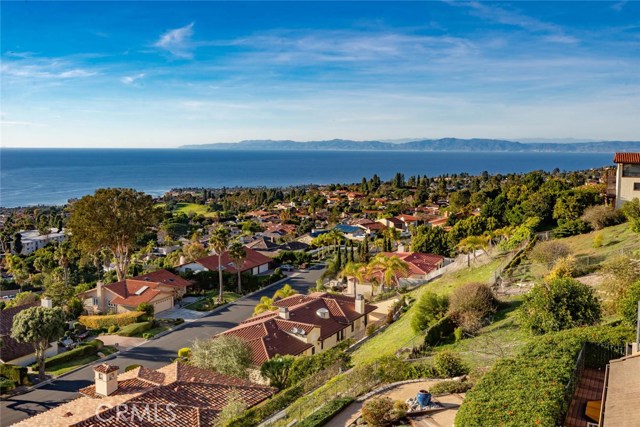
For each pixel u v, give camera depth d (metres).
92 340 57.22
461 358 28.55
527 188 84.12
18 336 45.84
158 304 69.69
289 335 47.38
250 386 31.69
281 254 104.31
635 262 32.38
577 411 17.83
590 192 62.66
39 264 109.94
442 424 20.03
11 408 41.16
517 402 16.70
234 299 76.69
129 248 88.44
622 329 22.89
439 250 83.94
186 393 28.78
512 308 35.72
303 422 21.98
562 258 40.59
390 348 37.34
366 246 87.81
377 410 20.78
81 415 26.22
